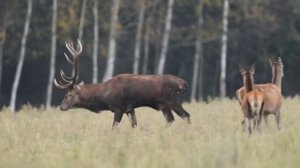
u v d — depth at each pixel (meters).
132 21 98.44
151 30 94.75
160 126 39.09
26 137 35.41
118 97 41.41
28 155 29.31
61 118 46.19
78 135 35.69
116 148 29.80
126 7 95.06
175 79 41.75
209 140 31.39
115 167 25.91
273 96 36.72
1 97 97.88
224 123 39.56
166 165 25.69
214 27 97.94
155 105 41.72
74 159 27.72
